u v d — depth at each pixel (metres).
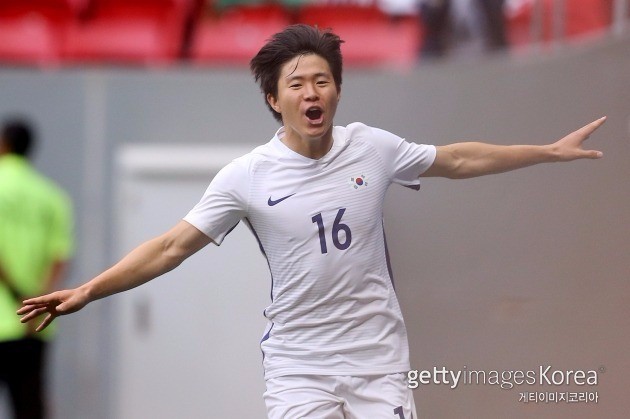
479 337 23.31
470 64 24.67
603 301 22.84
